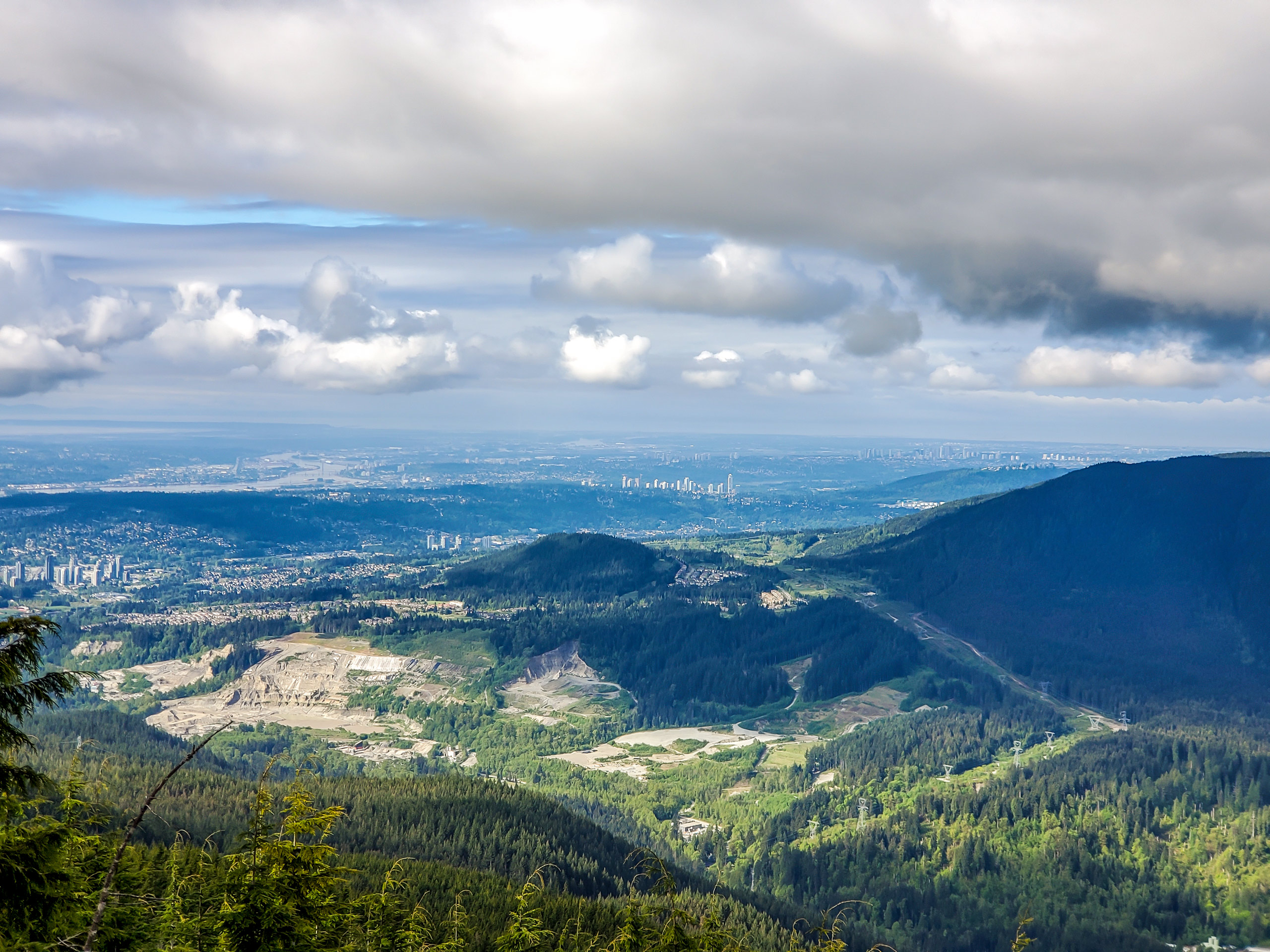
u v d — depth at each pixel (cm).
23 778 5606
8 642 5512
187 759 5466
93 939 5281
